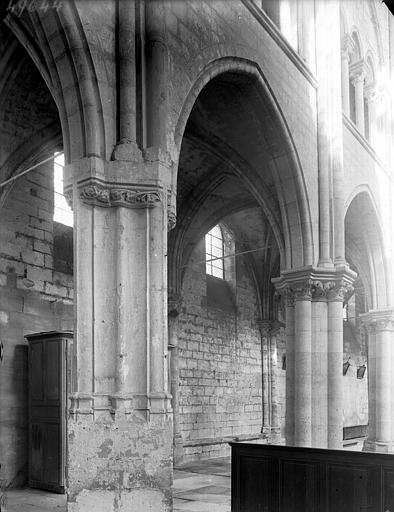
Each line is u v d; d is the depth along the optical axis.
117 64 7.97
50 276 13.58
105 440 7.10
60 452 11.63
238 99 12.62
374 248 19.86
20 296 12.79
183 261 18.22
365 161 18.50
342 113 16.38
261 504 8.76
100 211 7.63
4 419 12.20
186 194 17.36
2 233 12.49
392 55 22.03
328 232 13.98
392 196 20.52
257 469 8.89
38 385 12.30
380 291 19.95
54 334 12.04
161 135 7.92
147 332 7.45
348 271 13.78
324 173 14.30
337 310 13.62
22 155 12.64
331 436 13.20
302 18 15.16
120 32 7.99
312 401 13.34
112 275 7.56
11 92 11.50
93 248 7.51
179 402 18.42
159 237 7.68
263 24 12.29
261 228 21.67
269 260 22.89
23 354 12.72
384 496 7.75
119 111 7.84
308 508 8.30
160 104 7.98
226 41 10.74
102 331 7.45
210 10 10.33
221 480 14.32
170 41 9.02
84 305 7.44
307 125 14.12
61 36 7.71
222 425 20.48
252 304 23.17
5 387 12.27
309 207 13.73
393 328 19.95
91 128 7.62
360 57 19.41
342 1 17.59
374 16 21.11
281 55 13.15
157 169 7.70
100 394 7.29
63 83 7.88
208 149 14.53
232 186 17.30
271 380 23.22
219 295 21.48
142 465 7.16
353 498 7.96
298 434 13.07
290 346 13.62
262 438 22.20
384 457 7.79
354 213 19.30
